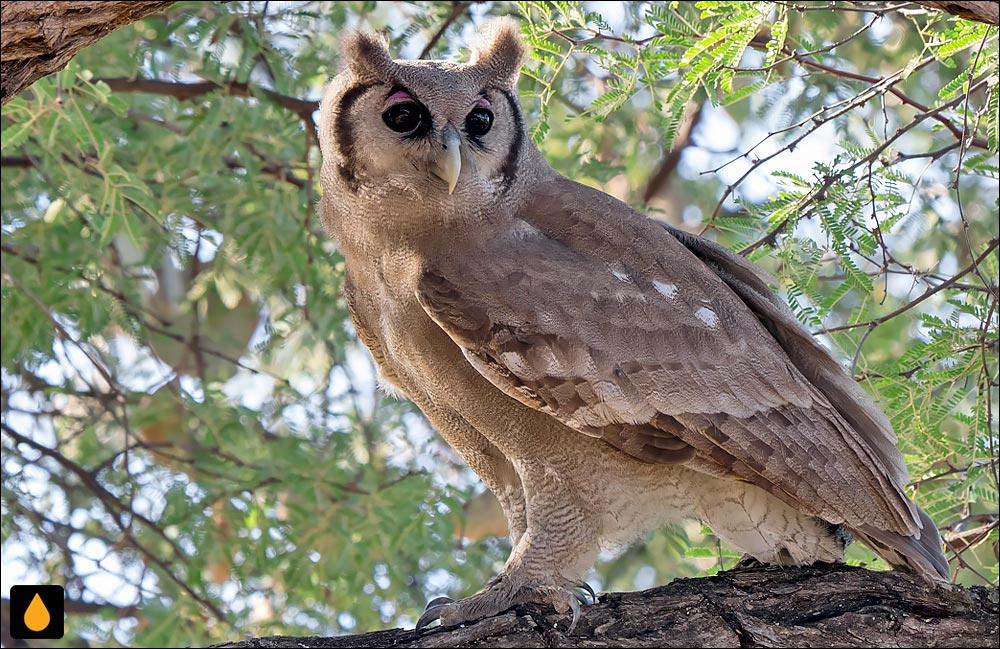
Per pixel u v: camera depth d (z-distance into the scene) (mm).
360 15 14234
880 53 14555
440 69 8805
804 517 8430
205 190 14711
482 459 9359
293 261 14875
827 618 7348
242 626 14766
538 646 7195
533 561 8391
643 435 8242
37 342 14789
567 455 8500
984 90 10328
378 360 9562
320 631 15031
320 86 14914
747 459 8172
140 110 14453
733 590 7598
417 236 8656
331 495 14539
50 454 14586
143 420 15398
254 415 14938
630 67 10094
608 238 8758
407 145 8523
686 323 8422
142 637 14086
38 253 15000
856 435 8430
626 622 7371
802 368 8984
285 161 15180
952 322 9914
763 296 9234
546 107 10227
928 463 10062
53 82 11594
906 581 7629
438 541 14477
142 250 15602
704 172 9250
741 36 9109
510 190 8883
